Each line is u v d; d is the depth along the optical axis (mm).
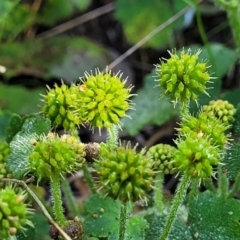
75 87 273
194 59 264
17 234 272
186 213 288
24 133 275
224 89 392
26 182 269
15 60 392
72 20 419
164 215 281
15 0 397
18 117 289
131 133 349
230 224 271
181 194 254
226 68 365
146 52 409
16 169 271
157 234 278
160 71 267
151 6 399
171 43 398
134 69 406
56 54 395
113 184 236
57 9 409
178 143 249
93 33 423
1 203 236
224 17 415
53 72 391
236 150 275
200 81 264
